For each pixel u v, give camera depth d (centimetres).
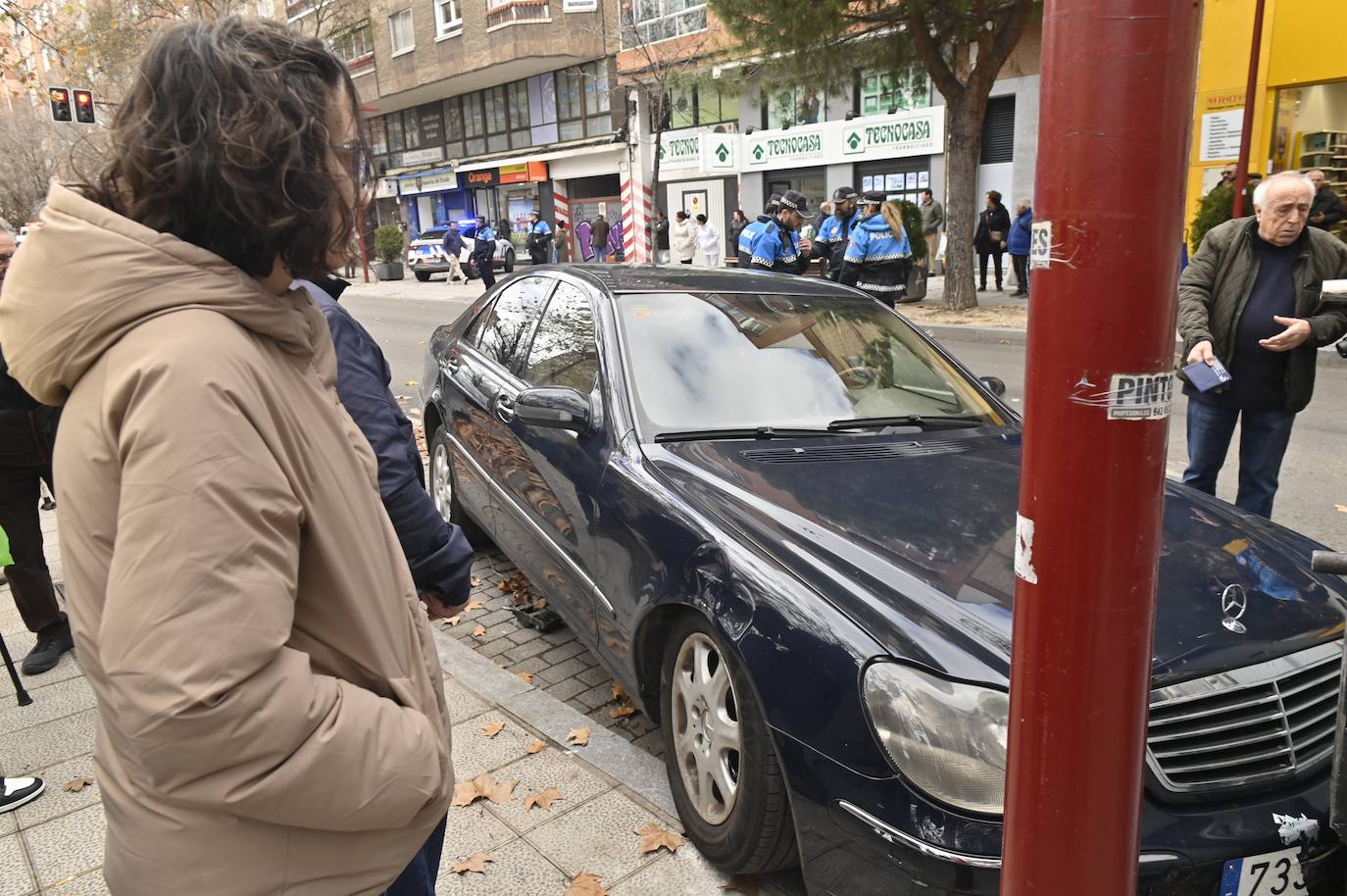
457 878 256
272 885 114
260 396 111
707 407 334
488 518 434
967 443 334
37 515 372
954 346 1228
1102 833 123
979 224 1747
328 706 112
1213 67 1430
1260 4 1140
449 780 131
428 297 2322
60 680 368
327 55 123
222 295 110
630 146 2478
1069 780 121
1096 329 110
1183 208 111
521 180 2977
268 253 117
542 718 337
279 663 108
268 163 112
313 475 120
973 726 201
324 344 136
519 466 385
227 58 111
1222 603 233
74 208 108
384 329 1666
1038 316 115
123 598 100
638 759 313
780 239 1150
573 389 351
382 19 3123
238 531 103
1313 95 1359
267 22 121
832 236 1473
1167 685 210
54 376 110
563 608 350
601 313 373
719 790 260
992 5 1320
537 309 441
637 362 345
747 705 238
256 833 113
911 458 314
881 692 210
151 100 112
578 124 2802
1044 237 113
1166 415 114
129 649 100
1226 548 262
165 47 112
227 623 101
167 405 102
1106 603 116
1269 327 413
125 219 108
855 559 244
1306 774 214
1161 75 105
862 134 2112
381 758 116
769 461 306
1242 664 217
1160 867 197
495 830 276
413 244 2828
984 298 1641
